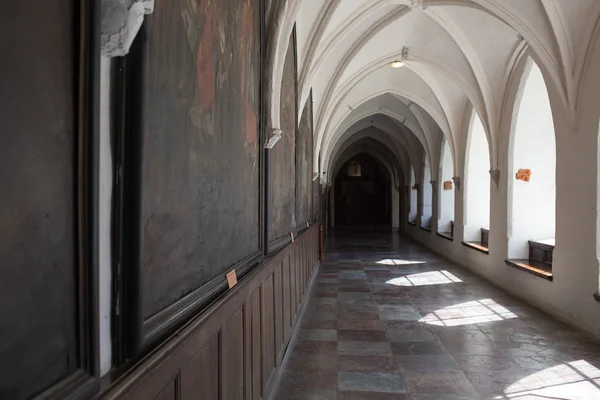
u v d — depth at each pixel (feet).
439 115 38.65
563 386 12.35
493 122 27.66
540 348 15.64
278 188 13.83
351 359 14.66
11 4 2.28
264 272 10.18
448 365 14.07
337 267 36.42
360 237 65.77
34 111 2.47
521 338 16.84
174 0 4.67
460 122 37.35
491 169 28.30
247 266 8.87
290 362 14.39
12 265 2.32
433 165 48.49
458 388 12.29
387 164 84.94
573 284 18.34
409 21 26.43
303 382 12.71
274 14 11.07
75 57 2.86
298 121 19.97
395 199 85.40
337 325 18.95
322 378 13.02
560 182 19.43
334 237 66.13
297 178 20.07
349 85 31.83
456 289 26.63
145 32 3.61
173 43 4.64
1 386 2.23
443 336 17.22
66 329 2.79
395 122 56.65
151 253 4.10
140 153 3.58
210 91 6.12
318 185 40.73
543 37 18.35
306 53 19.76
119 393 3.13
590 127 17.07
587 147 17.26
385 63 30.40
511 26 19.27
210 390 5.71
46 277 2.59
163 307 4.43
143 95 3.59
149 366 3.65
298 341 16.69
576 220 18.11
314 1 18.13
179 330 4.63
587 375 13.09
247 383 8.19
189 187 5.24
